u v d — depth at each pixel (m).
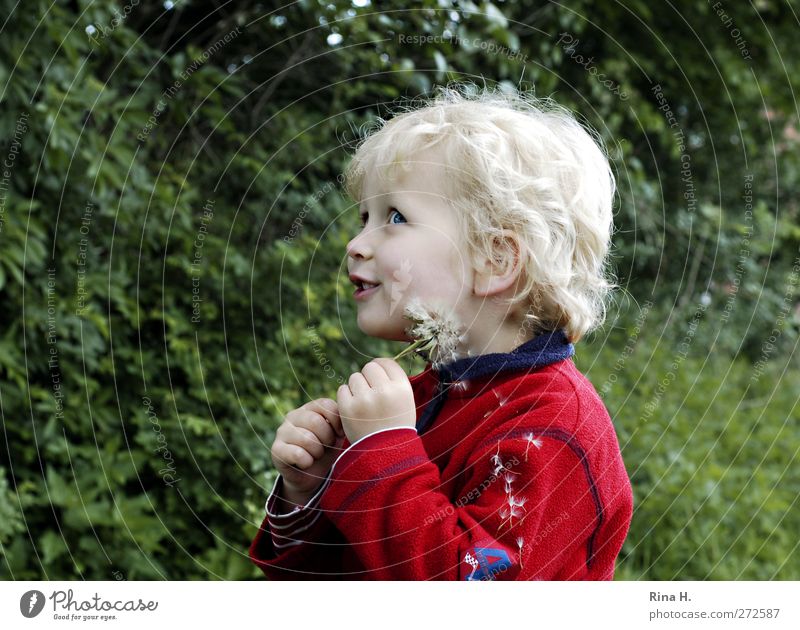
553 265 1.18
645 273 4.96
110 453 2.53
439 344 1.17
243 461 2.66
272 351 2.82
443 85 3.19
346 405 1.13
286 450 1.20
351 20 2.99
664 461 3.43
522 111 1.39
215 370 2.73
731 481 3.49
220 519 2.63
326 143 3.22
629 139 4.76
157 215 2.79
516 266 1.17
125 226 2.74
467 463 1.13
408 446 1.11
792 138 5.70
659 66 4.74
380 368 1.17
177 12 3.11
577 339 1.26
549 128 1.31
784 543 3.29
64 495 2.40
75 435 2.58
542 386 1.16
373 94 3.42
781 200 5.79
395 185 1.19
